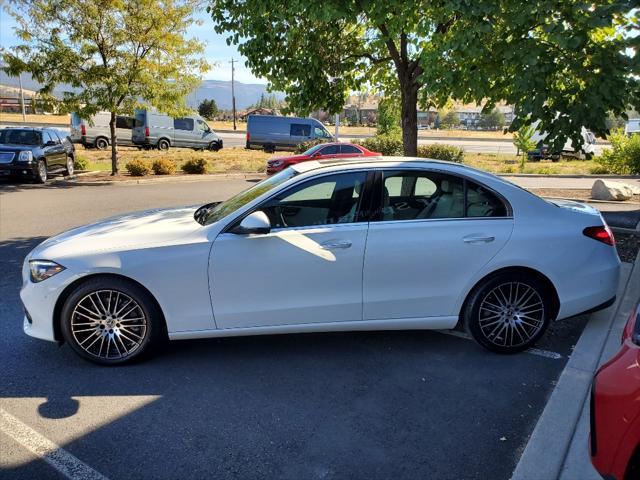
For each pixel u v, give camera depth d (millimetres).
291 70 8305
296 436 3275
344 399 3715
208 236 4066
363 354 4422
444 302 4246
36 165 16062
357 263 4102
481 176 4340
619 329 4719
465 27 6000
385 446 3178
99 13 16078
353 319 4211
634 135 20812
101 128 31234
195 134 32250
